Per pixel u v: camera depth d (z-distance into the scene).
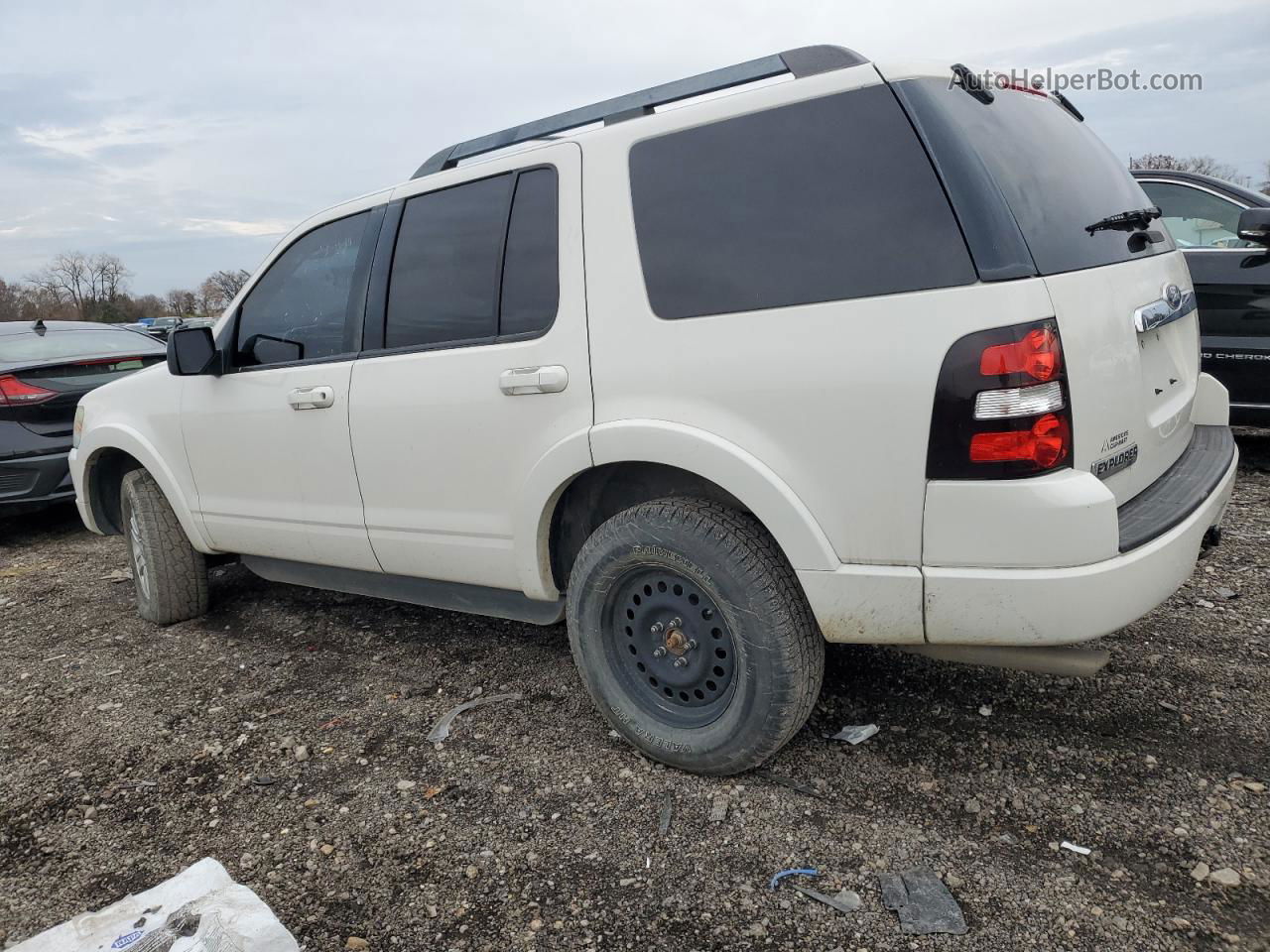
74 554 5.93
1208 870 2.00
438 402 2.88
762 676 2.31
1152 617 3.34
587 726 2.89
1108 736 2.57
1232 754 2.43
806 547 2.20
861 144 2.14
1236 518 4.43
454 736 2.91
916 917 1.93
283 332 3.48
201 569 4.18
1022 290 1.93
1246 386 4.96
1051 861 2.08
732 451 2.25
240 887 2.02
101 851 2.46
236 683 3.50
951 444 1.98
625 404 2.45
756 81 2.45
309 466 3.36
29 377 5.93
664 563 2.42
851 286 2.11
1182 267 2.81
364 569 3.35
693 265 2.36
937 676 3.00
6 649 4.14
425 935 2.03
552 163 2.68
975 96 2.23
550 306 2.65
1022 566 1.97
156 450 3.98
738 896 2.05
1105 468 2.12
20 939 2.11
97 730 3.19
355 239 3.26
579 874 2.18
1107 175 2.66
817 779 2.47
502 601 3.03
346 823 2.48
